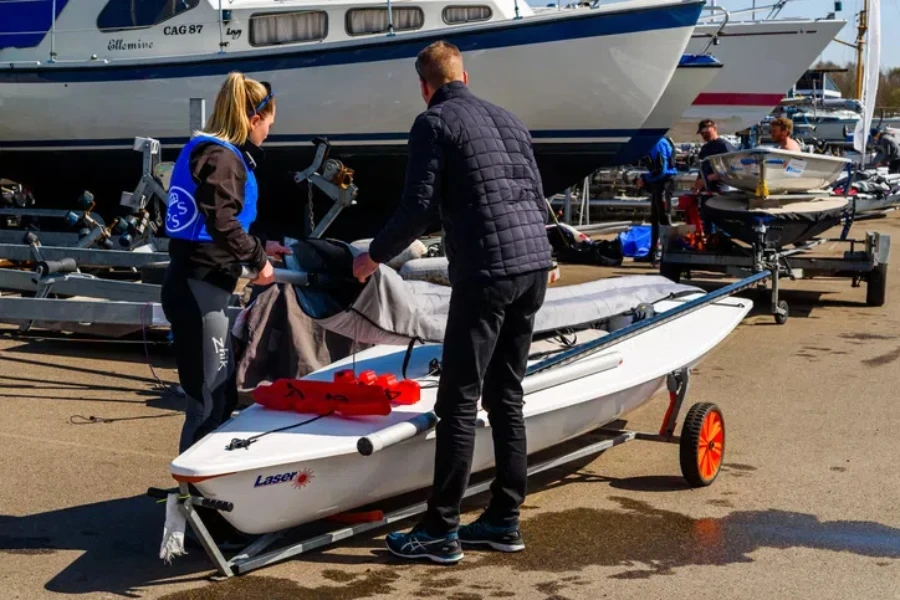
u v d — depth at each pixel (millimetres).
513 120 3963
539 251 3877
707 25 17703
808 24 17609
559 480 4984
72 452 5246
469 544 4129
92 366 7066
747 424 5988
